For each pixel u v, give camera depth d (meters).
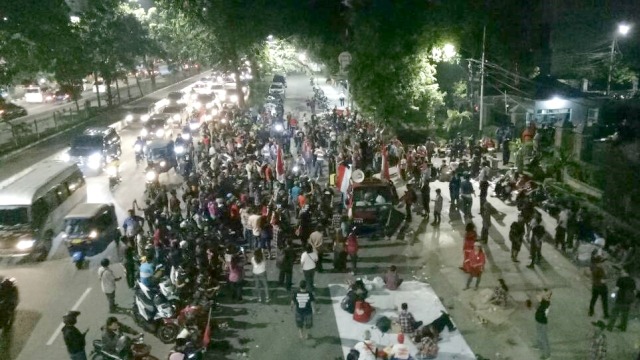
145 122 39.91
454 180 21.30
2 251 17.95
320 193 20.78
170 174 29.23
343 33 38.56
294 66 63.47
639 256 15.22
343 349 12.61
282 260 15.39
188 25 41.53
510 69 38.00
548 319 13.36
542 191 21.78
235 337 13.23
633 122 26.95
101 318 14.45
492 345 12.42
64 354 12.89
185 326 12.01
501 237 18.77
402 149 28.56
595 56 45.53
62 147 37.00
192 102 50.59
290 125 37.03
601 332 11.66
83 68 45.25
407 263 17.17
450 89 36.34
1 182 27.62
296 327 13.66
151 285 13.73
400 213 21.75
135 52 55.09
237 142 29.77
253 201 20.69
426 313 13.95
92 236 18.12
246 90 54.97
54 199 20.09
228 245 15.85
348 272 16.70
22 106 53.75
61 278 17.11
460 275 16.14
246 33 40.22
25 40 35.59
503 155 27.17
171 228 17.11
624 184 19.36
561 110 36.66
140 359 11.51
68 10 37.78
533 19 37.34
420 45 30.14
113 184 26.70
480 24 31.88
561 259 16.86
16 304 14.27
